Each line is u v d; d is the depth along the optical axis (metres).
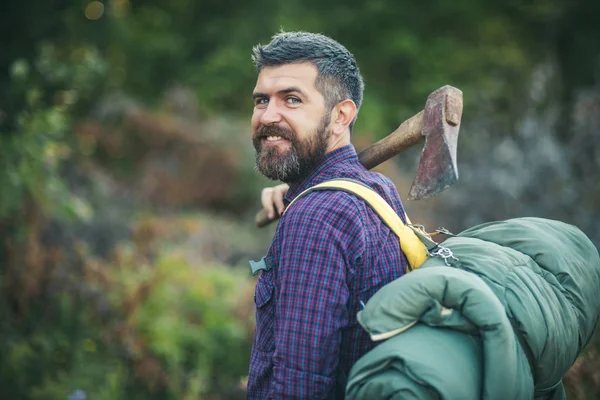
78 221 6.07
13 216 4.85
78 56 8.15
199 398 4.87
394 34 12.26
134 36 12.45
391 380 1.62
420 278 1.70
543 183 6.74
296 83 1.97
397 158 8.72
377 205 1.92
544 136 7.54
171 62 12.71
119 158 9.07
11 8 8.01
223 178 9.02
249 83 12.12
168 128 9.22
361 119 10.91
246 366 5.13
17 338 4.52
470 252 1.89
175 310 5.27
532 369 1.78
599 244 5.62
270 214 2.58
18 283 4.64
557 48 13.25
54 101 6.36
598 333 3.30
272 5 12.55
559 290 1.89
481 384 1.66
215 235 7.15
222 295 5.63
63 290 4.77
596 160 6.84
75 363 4.52
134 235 6.38
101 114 9.12
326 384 1.76
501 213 6.76
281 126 1.98
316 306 1.76
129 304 4.97
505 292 1.77
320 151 2.02
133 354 4.71
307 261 1.78
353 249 1.82
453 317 1.67
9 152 5.03
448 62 12.12
